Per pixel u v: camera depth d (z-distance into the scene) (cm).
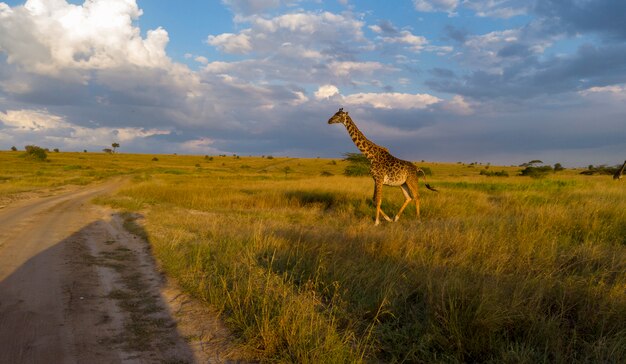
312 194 1667
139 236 914
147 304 488
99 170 5934
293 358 352
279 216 1287
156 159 10169
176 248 745
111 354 365
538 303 436
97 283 562
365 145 1176
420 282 508
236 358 361
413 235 747
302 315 394
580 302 438
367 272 551
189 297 511
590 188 1791
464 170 7781
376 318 413
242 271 559
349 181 2338
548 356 357
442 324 393
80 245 805
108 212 1355
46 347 372
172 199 1753
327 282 529
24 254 707
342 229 1000
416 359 356
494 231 773
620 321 395
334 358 334
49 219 1156
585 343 364
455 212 1256
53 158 8881
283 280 521
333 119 1191
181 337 401
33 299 489
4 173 4331
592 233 810
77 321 432
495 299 418
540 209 987
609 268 573
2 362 342
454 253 661
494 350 362
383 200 1480
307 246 699
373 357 358
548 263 591
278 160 11812
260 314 422
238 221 1118
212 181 3128
